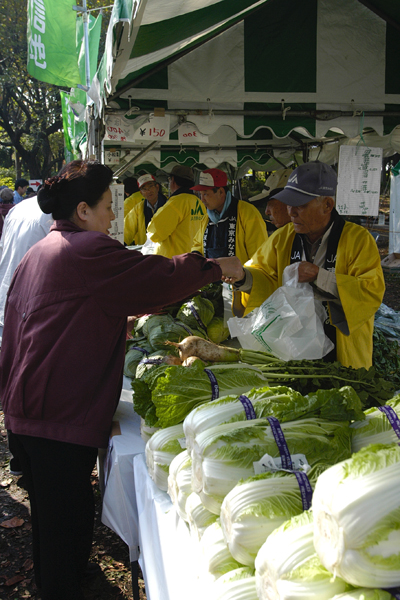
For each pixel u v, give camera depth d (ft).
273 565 3.30
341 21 10.15
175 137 15.05
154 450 5.57
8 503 12.07
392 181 32.71
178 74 10.11
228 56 10.13
